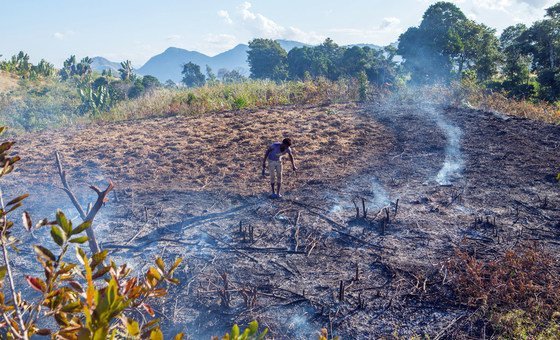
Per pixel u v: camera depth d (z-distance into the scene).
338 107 17.97
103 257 2.37
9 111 33.50
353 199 9.41
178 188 10.51
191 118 17.88
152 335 1.89
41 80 56.16
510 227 7.85
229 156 12.75
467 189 9.72
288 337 5.25
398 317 5.53
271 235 7.91
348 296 5.99
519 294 5.62
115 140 15.01
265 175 11.15
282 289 6.22
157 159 12.75
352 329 5.36
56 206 9.62
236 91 21.70
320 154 12.55
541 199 9.02
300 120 16.22
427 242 7.42
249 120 16.73
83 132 16.70
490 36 68.81
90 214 3.65
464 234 7.66
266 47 120.44
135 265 6.95
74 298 2.53
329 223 8.30
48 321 5.38
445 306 5.69
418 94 18.81
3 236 2.41
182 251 7.41
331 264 6.87
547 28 60.38
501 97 17.64
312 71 94.50
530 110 15.90
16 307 2.32
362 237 7.70
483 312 5.46
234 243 7.66
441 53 71.94
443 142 12.98
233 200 9.64
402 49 77.50
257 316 5.62
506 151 11.95
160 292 2.59
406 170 11.10
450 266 6.42
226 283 5.91
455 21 72.81
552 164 10.87
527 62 64.06
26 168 12.38
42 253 2.24
